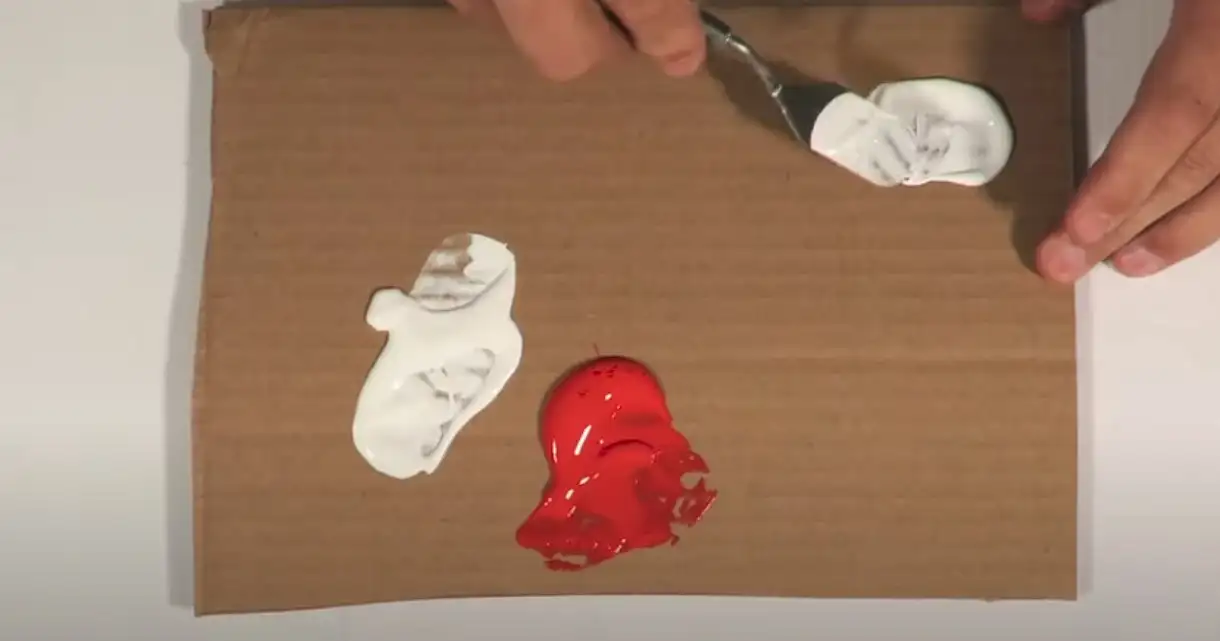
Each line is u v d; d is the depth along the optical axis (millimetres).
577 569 738
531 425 747
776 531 741
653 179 758
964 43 764
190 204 776
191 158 779
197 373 746
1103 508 755
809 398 745
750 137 759
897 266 750
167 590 757
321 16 766
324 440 746
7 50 782
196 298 771
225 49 762
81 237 773
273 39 765
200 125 781
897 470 742
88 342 768
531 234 756
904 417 744
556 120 762
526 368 750
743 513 741
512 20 610
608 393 742
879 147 750
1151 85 642
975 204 753
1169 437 755
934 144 753
